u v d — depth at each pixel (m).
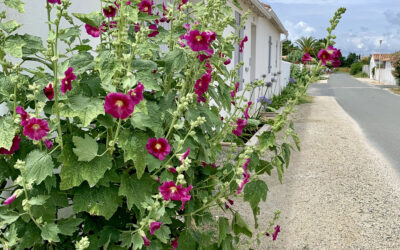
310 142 9.68
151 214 2.08
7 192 2.40
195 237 2.61
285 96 19.19
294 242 4.29
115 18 2.14
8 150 1.93
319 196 5.75
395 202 5.58
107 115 2.04
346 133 11.14
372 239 4.43
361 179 6.65
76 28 2.28
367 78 64.00
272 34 18.16
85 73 2.26
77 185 1.91
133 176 2.12
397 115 15.38
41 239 1.97
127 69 2.01
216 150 3.07
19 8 2.04
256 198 2.77
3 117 1.93
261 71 14.91
